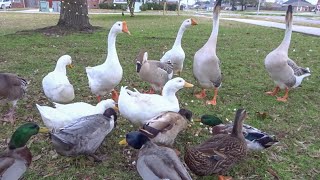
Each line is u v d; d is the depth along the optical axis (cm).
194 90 229
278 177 132
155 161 108
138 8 1438
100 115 135
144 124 137
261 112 193
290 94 228
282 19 946
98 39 427
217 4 195
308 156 148
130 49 370
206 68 196
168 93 155
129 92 157
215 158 119
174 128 135
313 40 470
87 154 135
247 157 144
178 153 142
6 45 367
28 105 191
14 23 654
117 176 129
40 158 139
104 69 181
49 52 337
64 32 470
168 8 1584
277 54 206
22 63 286
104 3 1576
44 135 154
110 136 157
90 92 217
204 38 470
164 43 414
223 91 230
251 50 386
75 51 346
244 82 252
